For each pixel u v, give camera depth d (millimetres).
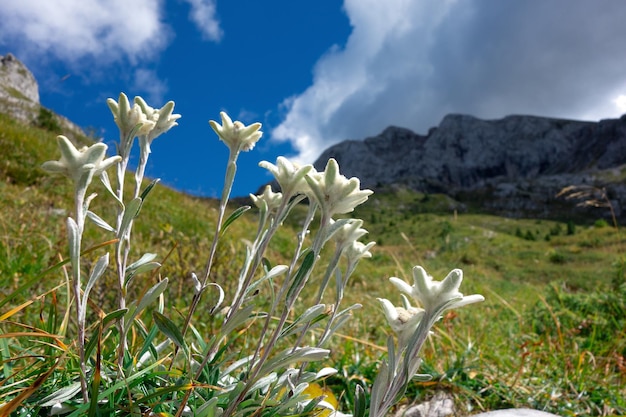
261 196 1475
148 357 1508
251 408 1273
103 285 3266
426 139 156500
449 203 112625
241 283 1373
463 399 2938
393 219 85250
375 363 3111
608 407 3084
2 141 10602
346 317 1382
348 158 155375
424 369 3061
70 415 1123
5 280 3346
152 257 1320
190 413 1329
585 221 95062
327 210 1207
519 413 2461
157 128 1378
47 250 4637
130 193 10531
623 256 6535
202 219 11727
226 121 1361
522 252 36250
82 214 1070
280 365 1183
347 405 2713
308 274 1220
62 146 1021
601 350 4195
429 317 1091
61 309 3209
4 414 1044
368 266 13539
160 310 1510
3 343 1445
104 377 1317
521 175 136875
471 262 27469
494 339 4719
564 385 3330
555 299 6727
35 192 7652
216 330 3424
